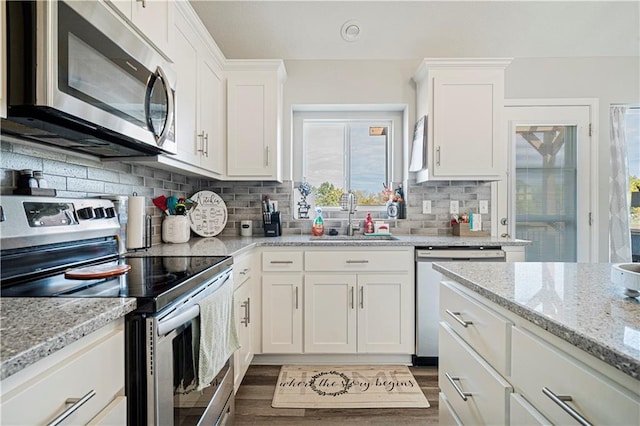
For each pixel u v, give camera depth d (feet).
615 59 9.57
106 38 3.80
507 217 9.71
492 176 8.57
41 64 3.01
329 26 8.96
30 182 4.00
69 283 3.59
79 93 3.39
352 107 9.99
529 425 2.50
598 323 2.18
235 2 8.43
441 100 8.57
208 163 7.63
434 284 7.73
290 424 5.85
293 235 9.69
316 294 7.83
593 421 1.94
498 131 8.55
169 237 7.43
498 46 9.39
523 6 8.52
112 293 3.13
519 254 7.86
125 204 5.60
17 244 3.64
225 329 4.91
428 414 6.13
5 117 3.03
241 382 7.19
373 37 9.20
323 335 7.84
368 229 9.55
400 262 7.82
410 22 8.87
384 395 6.70
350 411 6.22
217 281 4.67
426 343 7.77
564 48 9.42
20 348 1.84
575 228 9.72
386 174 10.50
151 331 2.97
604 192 9.66
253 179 8.82
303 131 10.36
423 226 9.75
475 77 8.56
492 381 3.01
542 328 2.40
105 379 2.60
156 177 7.47
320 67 9.73
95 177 5.48
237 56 9.55
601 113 9.64
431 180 8.86
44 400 1.98
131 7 4.32
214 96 8.02
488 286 3.18
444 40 9.26
